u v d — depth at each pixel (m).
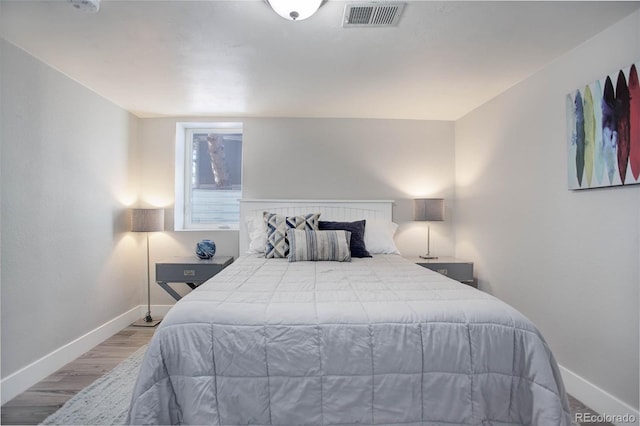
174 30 1.74
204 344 1.26
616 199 1.68
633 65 1.56
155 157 3.35
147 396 1.20
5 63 1.83
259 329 1.27
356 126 3.40
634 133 1.56
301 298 1.49
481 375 1.25
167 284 3.07
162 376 1.25
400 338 1.26
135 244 3.23
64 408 1.72
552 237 2.11
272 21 1.66
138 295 3.28
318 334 1.27
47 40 1.84
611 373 1.70
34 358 2.01
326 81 2.43
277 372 1.24
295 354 1.24
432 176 3.43
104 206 2.74
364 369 1.24
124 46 1.91
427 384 1.24
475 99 2.81
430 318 1.31
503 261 2.62
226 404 1.22
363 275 2.00
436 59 2.08
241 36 1.81
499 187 2.68
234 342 1.26
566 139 1.99
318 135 3.38
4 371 1.82
